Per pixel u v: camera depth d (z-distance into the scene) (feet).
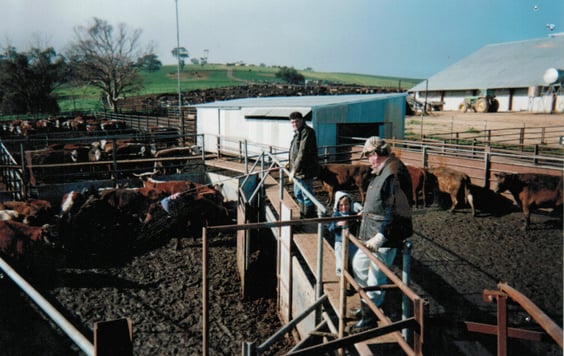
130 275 28.76
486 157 38.17
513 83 140.97
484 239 29.25
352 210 18.72
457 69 177.99
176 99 204.64
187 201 33.24
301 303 21.15
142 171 55.36
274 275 29.45
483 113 140.67
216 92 228.02
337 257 18.45
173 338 21.98
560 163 42.91
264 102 69.46
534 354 15.38
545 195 30.19
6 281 26.76
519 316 18.31
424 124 112.06
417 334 9.38
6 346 20.56
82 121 107.76
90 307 24.59
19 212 33.09
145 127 111.24
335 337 16.02
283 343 21.75
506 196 36.81
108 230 33.09
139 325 22.97
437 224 33.01
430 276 22.97
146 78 368.89
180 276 28.68
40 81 165.07
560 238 29.07
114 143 46.03
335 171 38.24
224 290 27.17
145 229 34.01
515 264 24.56
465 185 35.60
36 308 24.22
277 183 41.16
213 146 74.59
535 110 136.15
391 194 13.33
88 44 167.12
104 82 174.50
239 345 21.66
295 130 25.59
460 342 15.43
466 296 20.43
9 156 46.68
